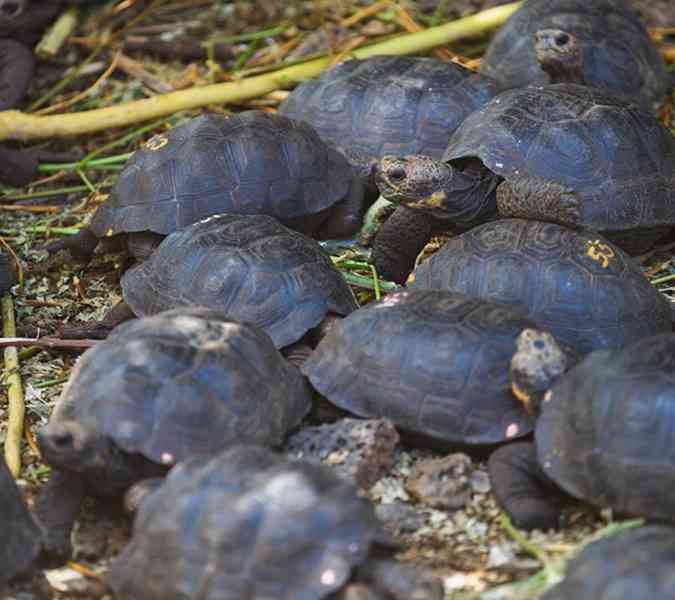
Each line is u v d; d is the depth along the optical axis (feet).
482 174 41.04
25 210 48.26
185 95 52.21
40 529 29.50
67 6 59.57
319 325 36.27
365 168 45.21
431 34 54.75
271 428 31.45
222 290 36.40
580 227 37.86
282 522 26.71
